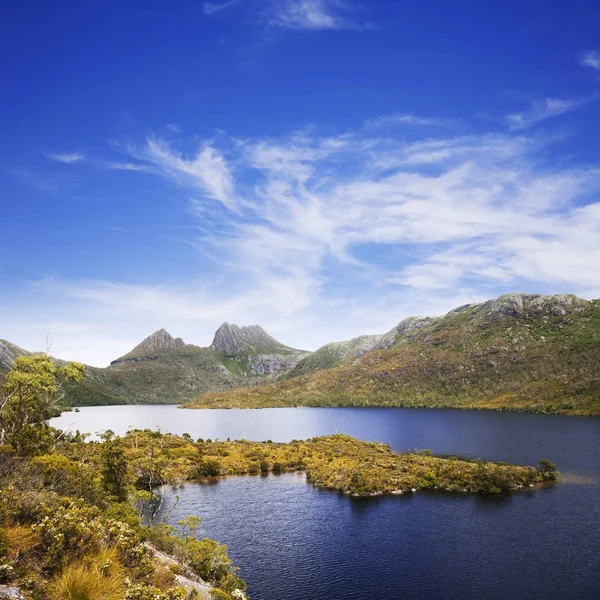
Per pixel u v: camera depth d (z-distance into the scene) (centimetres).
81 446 9038
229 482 9256
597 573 4447
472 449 13275
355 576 4431
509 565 4650
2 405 5112
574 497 7400
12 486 1641
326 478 8931
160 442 12569
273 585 4247
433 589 4144
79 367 6112
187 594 1819
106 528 1631
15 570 1162
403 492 7919
